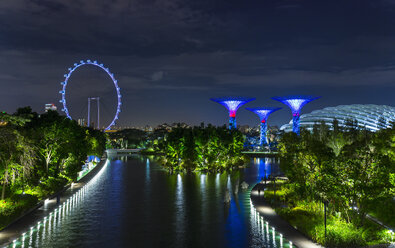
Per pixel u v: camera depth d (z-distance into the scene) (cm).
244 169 12788
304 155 5388
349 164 4162
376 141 4488
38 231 4628
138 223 5053
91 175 10850
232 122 19438
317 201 5375
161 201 6650
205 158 11844
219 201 6612
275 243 4119
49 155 7600
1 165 5066
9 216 4794
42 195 6594
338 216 4606
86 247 4038
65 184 8625
